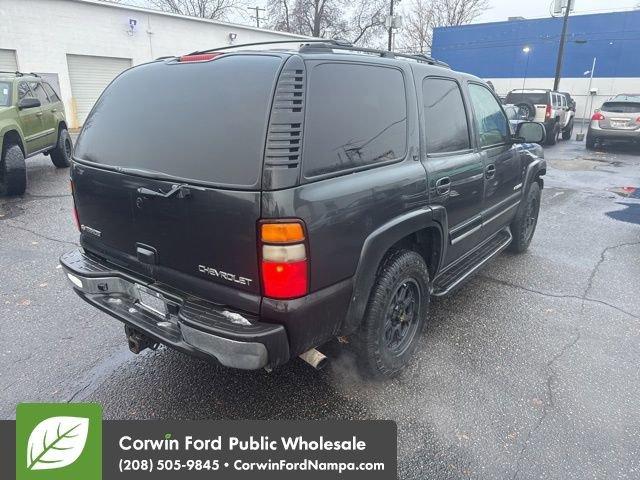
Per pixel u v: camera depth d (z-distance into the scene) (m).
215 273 2.11
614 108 13.34
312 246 1.99
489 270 4.59
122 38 18.64
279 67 2.03
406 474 2.18
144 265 2.43
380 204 2.34
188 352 2.18
